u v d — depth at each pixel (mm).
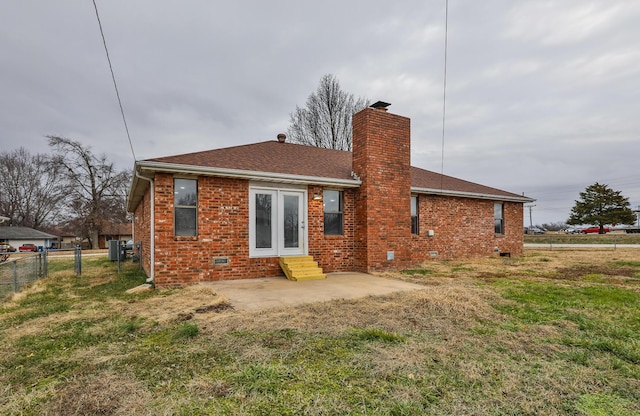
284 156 11109
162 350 3482
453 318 4629
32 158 40281
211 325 4301
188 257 7781
